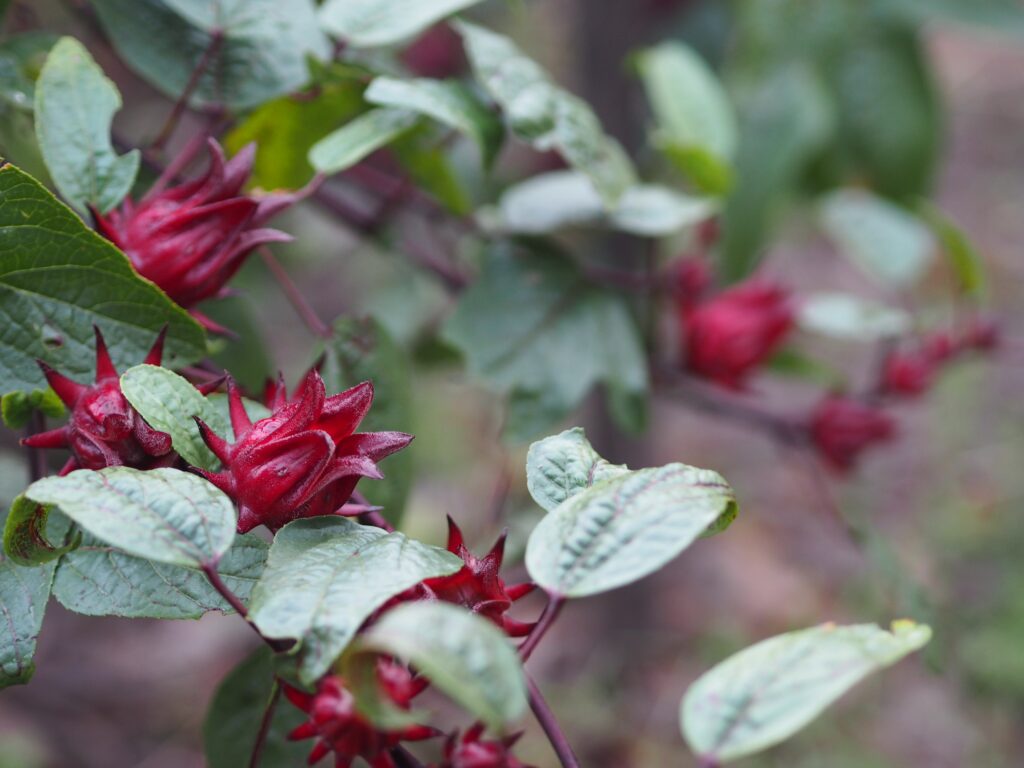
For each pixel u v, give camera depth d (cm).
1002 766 205
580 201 105
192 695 200
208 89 92
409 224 147
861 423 120
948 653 220
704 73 118
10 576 82
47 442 81
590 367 103
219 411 83
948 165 344
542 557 79
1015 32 140
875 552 115
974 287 121
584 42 161
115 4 91
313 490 80
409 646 73
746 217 135
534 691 78
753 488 265
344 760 77
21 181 80
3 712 186
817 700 75
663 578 224
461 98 94
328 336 94
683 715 76
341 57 95
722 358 116
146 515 77
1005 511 250
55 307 83
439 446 246
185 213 84
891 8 140
